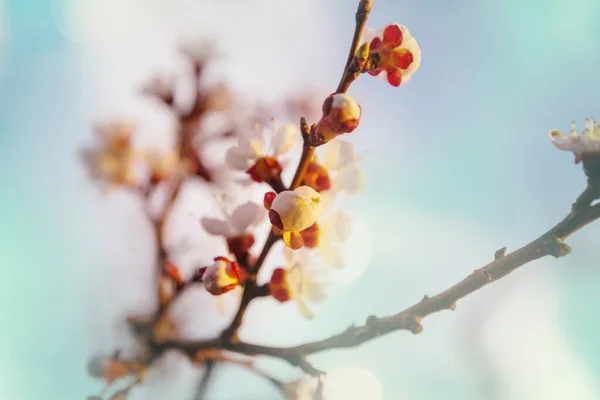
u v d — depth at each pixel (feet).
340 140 1.14
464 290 1.09
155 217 1.33
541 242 1.07
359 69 1.05
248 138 1.14
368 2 1.05
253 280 1.14
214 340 1.18
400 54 1.07
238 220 1.15
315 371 1.14
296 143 1.14
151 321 1.30
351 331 1.12
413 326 1.09
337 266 1.13
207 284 1.12
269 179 1.13
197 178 1.33
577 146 1.07
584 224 1.07
